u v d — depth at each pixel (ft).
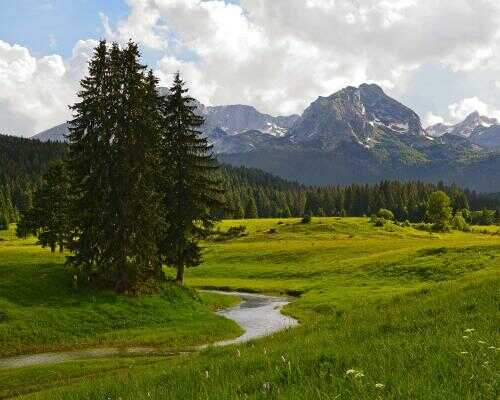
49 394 51.11
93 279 130.31
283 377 28.89
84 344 102.42
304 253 292.20
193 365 43.96
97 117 125.90
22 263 146.20
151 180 132.57
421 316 53.72
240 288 216.74
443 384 22.94
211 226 149.18
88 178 125.59
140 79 129.70
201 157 145.89
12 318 106.32
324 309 142.41
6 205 540.93
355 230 415.85
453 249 210.38
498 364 26.23
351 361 31.12
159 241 142.41
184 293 142.10
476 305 54.19
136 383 38.27
